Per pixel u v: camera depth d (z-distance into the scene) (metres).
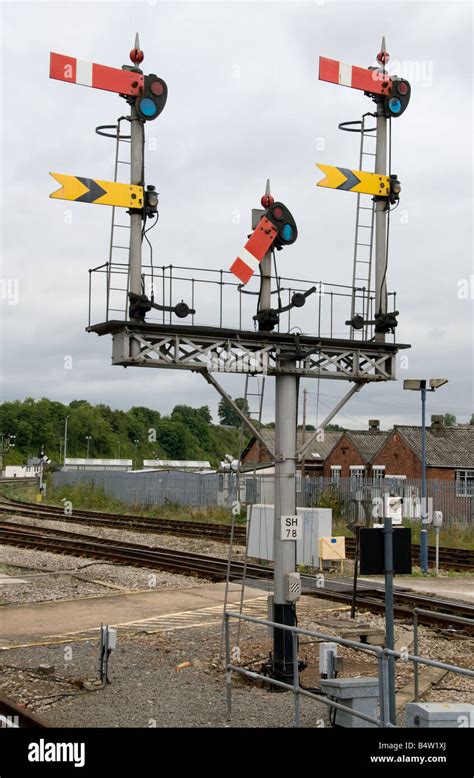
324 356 10.48
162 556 21.67
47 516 37.19
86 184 9.70
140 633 12.56
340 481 36.06
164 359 9.75
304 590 16.67
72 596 16.25
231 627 13.02
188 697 9.16
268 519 21.48
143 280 9.93
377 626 13.38
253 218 10.43
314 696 7.42
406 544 8.16
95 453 130.50
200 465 98.88
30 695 9.16
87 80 9.77
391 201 10.96
